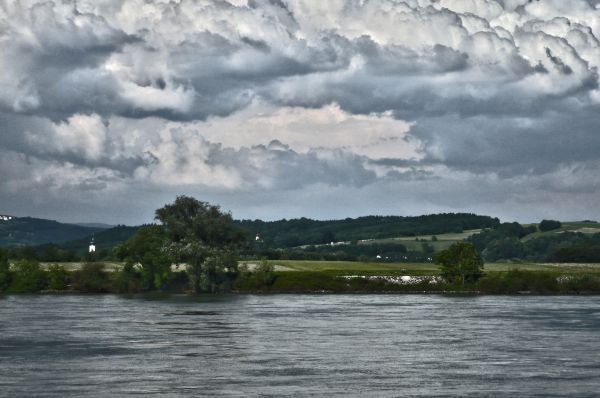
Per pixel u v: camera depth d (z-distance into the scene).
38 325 125.94
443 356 91.00
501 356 91.06
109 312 153.62
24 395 68.00
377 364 84.88
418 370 81.12
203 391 69.69
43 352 93.81
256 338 108.06
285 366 83.38
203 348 97.56
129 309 162.12
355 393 69.19
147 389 70.62
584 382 74.69
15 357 89.88
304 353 93.19
